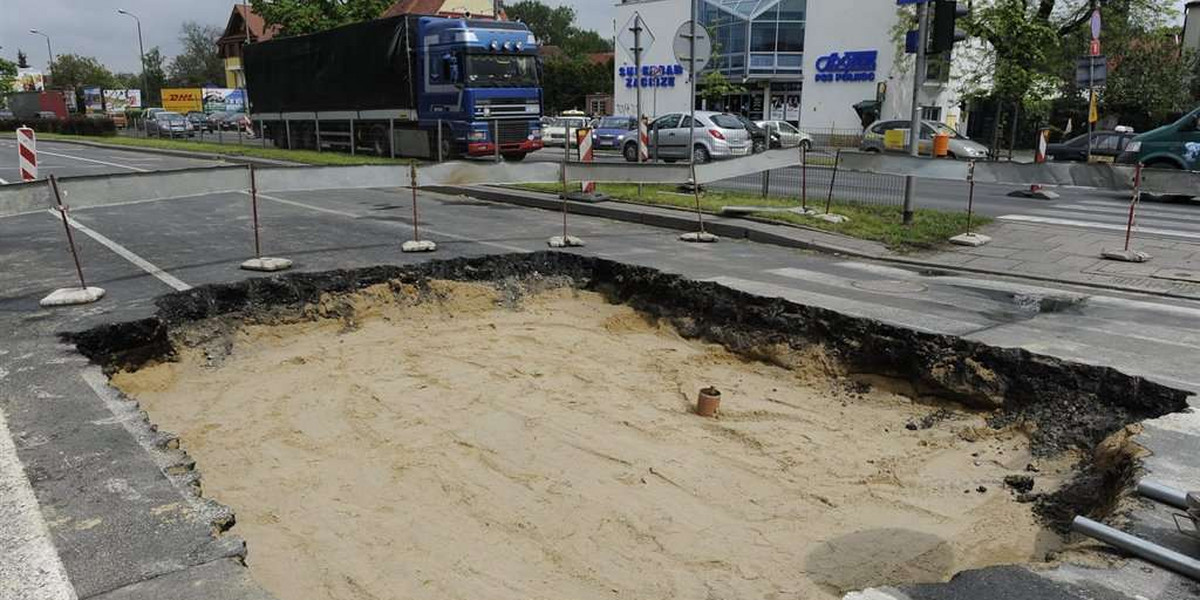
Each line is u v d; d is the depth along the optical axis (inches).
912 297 292.7
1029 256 386.0
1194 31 1517.0
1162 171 363.6
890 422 222.2
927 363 237.6
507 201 569.9
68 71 3634.4
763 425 219.6
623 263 340.5
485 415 222.8
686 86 1690.5
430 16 843.4
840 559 155.6
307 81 1031.6
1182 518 136.7
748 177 669.9
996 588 118.4
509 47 828.0
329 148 1035.9
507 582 148.0
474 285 329.7
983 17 945.5
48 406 178.9
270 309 287.3
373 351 271.7
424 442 205.3
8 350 215.3
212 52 3727.9
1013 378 222.1
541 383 247.8
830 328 264.1
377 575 148.9
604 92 2618.1
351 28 920.9
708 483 187.0
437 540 161.8
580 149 546.9
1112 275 345.1
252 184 315.3
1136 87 1272.1
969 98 1057.5
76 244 369.4
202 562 120.0
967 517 169.8
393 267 318.7
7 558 119.5
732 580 149.3
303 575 148.2
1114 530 128.8
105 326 237.1
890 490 182.7
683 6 1664.6
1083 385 210.5
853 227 440.5
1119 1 1006.4
